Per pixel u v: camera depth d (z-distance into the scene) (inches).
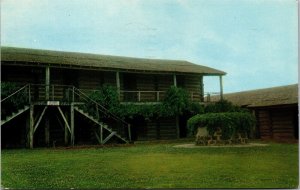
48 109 1012.5
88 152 770.2
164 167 519.8
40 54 1127.6
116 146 949.2
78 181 422.9
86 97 1090.7
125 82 1269.7
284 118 1211.2
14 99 923.4
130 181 418.9
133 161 591.8
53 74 1136.2
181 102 1204.5
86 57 1219.9
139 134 1245.7
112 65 1147.3
